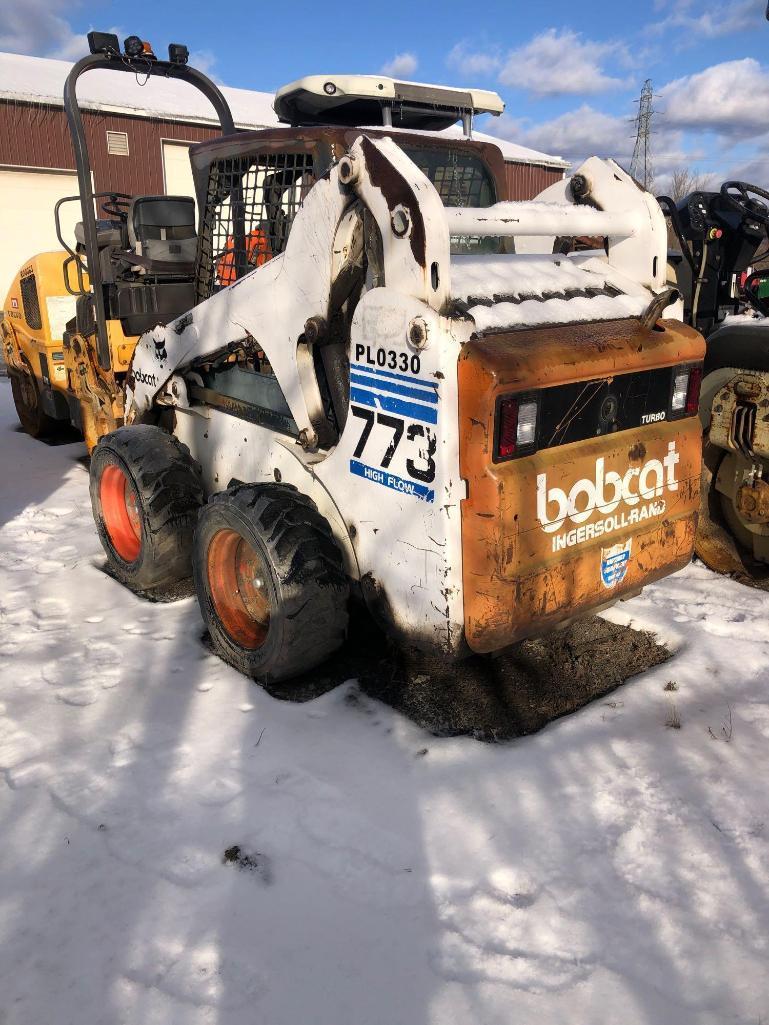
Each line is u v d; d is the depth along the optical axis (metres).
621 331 2.73
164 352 3.83
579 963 1.87
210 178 3.54
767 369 3.68
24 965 1.91
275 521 2.86
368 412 2.67
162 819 2.37
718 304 5.23
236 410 3.56
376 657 3.29
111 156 19.62
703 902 2.03
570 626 3.53
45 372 6.65
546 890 2.07
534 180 25.66
